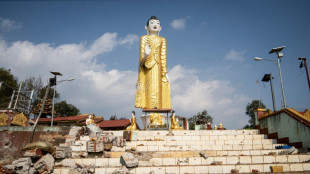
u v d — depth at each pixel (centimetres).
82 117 3378
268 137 1844
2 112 1831
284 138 1688
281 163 1208
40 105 3922
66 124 3294
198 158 1312
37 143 1205
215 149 1591
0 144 1560
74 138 1587
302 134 1530
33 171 1144
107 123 3334
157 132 1902
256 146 1606
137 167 1185
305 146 1503
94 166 1247
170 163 1308
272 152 1445
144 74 2855
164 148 1586
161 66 2864
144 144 1659
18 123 1873
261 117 1994
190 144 1683
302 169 1189
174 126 2231
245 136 1814
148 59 2805
